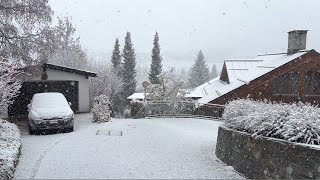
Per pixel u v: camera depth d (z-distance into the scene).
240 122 6.75
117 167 6.25
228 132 7.07
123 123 13.04
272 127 5.75
